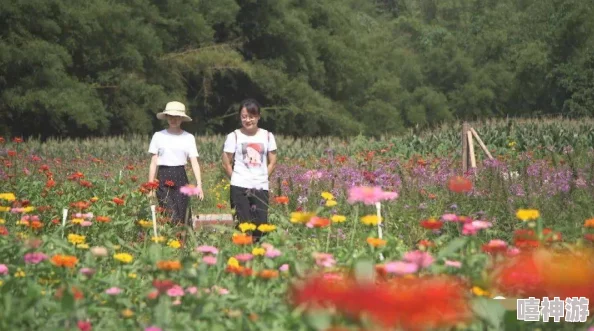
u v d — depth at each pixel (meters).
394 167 14.97
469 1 101.06
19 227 7.71
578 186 10.28
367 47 67.12
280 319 4.27
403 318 2.99
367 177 10.98
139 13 50.41
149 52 48.50
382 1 111.81
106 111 47.03
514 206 9.48
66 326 4.48
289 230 8.45
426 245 5.43
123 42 47.09
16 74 41.91
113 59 46.91
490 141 23.31
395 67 77.44
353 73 63.81
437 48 79.94
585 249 5.32
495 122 24.88
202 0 55.88
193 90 57.81
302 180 12.30
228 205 14.41
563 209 9.26
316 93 58.38
